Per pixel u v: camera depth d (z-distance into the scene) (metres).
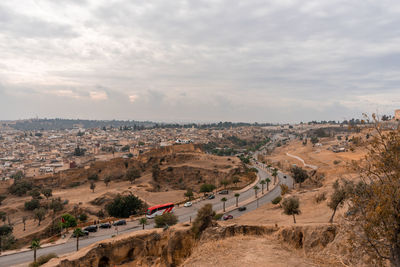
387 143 13.17
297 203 47.94
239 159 171.88
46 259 43.03
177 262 27.98
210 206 30.17
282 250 21.97
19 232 77.06
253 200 89.62
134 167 149.00
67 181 136.62
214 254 21.55
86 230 66.25
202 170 136.25
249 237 25.70
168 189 122.56
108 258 33.09
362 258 16.59
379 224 12.46
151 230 36.31
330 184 67.00
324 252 20.36
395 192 11.88
